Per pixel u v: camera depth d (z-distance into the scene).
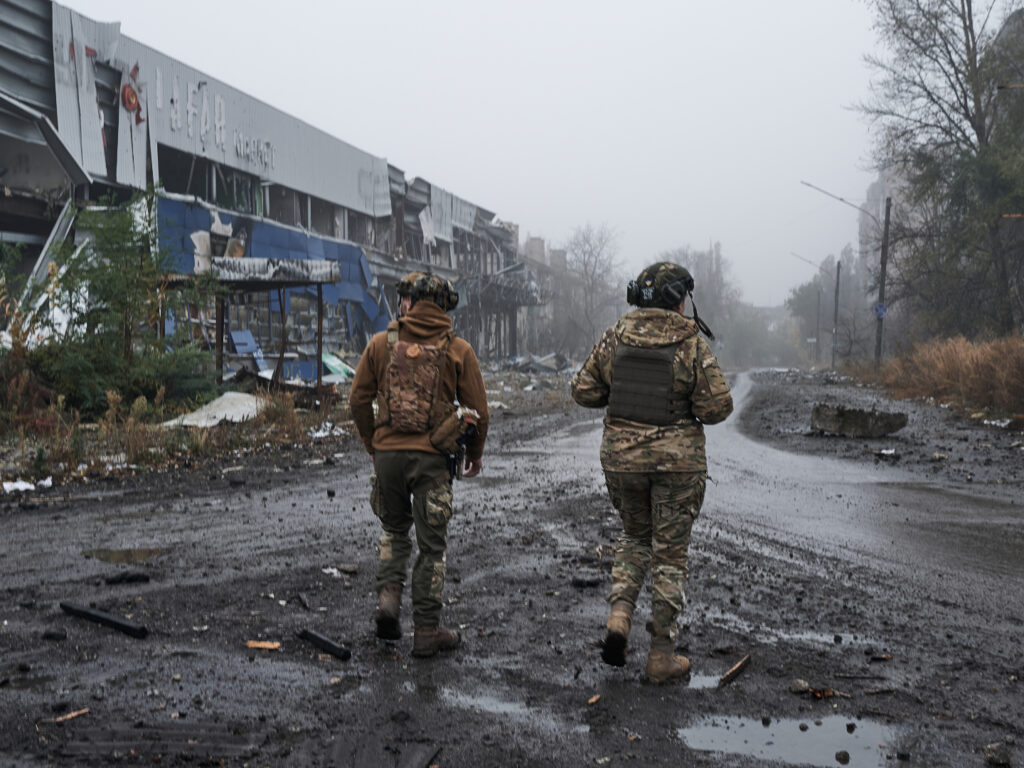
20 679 3.19
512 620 4.10
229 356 20.23
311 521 6.50
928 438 12.84
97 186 23.98
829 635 3.94
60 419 11.69
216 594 4.43
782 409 19.42
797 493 8.22
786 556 5.56
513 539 5.96
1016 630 4.04
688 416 3.40
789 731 2.87
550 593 4.57
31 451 9.77
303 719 2.89
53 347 13.45
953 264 31.75
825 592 4.69
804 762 2.64
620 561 3.46
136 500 7.38
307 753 2.62
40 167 22.25
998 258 30.30
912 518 6.94
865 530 6.45
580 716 2.97
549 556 5.45
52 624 3.85
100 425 11.61
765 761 2.64
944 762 2.65
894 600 4.54
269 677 3.28
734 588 4.74
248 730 2.78
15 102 20.25
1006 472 9.60
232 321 26.50
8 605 4.15
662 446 3.32
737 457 11.07
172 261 14.91
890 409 18.31
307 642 3.71
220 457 10.39
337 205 38.50
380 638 3.76
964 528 6.54
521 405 21.97
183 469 9.36
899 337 44.72
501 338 59.09
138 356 14.19
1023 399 14.91
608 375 3.50
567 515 6.93
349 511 6.96
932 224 33.00
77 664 3.36
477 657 3.57
